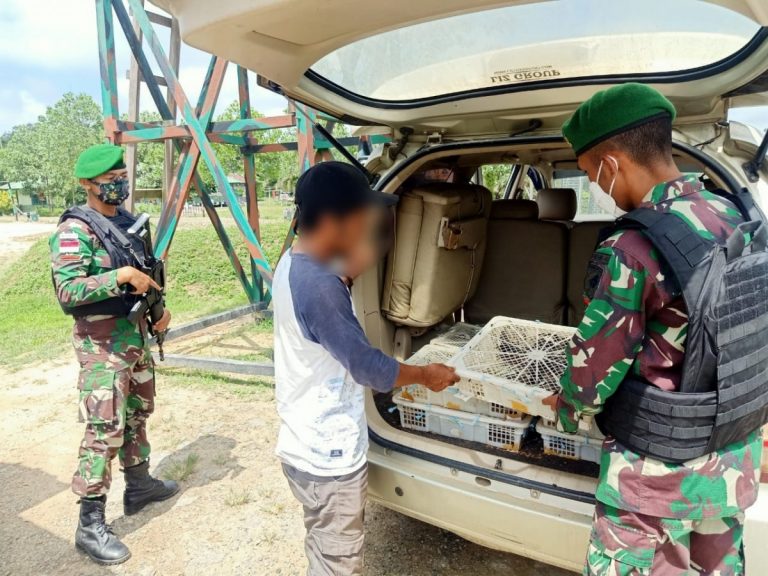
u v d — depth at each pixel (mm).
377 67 2039
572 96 1981
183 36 1322
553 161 3977
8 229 22719
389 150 2375
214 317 5723
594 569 1297
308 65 1682
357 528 1605
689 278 1068
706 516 1175
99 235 2225
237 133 5445
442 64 2012
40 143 57719
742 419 1151
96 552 2273
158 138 4625
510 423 1814
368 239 1422
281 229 11883
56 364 4961
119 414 2273
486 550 2295
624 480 1218
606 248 1193
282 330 1508
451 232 2479
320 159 4836
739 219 1188
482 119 2238
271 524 2516
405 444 1895
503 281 3061
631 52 1760
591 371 1198
